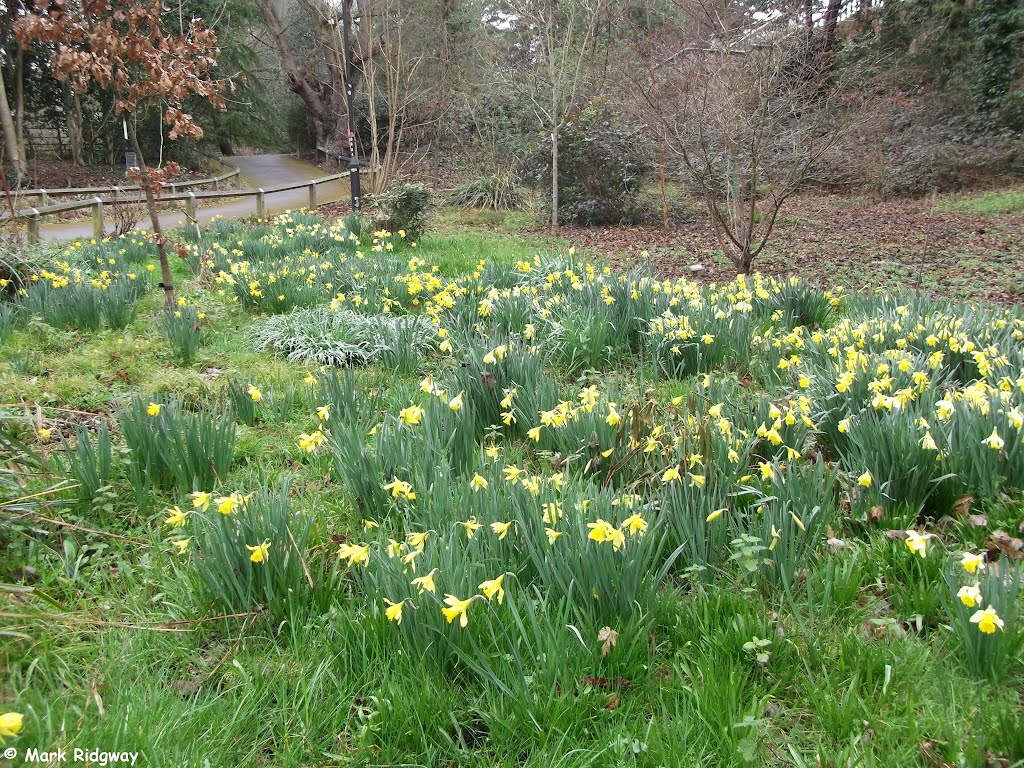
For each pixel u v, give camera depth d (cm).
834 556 298
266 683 236
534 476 317
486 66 2691
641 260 1199
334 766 211
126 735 204
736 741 209
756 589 273
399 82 2441
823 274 1069
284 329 648
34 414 444
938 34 2316
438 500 305
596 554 252
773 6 1093
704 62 1088
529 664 235
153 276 926
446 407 384
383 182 2245
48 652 244
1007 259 1130
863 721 217
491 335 555
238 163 3625
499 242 1409
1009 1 2133
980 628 224
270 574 269
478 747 218
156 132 2870
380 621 246
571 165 1764
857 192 2141
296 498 360
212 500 336
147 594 287
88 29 634
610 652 236
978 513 331
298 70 3509
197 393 511
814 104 1220
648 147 1716
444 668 239
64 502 327
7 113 2020
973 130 2195
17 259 759
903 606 271
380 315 661
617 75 1622
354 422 410
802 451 377
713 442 341
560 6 2112
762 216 1708
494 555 274
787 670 242
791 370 504
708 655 242
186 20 2669
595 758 205
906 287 941
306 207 2036
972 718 219
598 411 385
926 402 382
